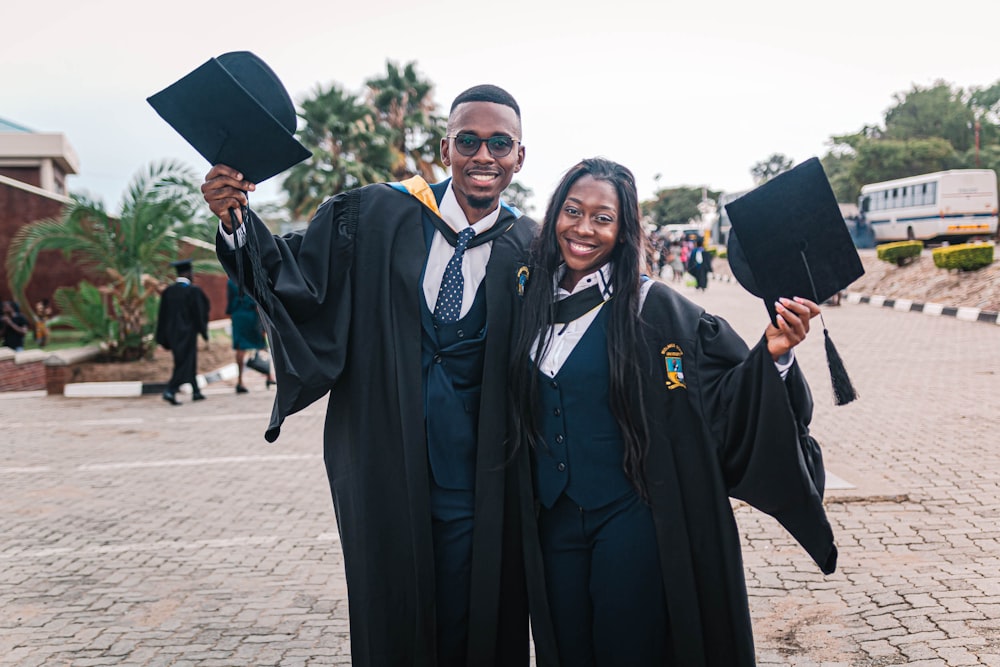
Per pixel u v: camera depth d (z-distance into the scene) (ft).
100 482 21.80
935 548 14.61
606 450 7.74
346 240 8.33
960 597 12.53
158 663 11.64
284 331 7.72
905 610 12.21
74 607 13.69
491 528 7.91
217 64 6.97
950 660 10.69
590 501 7.75
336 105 90.53
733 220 7.36
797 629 11.87
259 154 7.35
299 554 15.94
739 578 7.66
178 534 17.33
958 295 57.52
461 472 8.06
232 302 35.99
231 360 45.68
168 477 22.09
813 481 7.52
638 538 7.68
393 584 8.02
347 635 12.41
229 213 7.51
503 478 7.98
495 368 8.07
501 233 8.54
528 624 8.30
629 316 7.72
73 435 28.19
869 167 149.89
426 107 99.60
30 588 14.55
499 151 8.23
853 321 53.62
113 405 34.17
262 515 18.49
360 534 8.03
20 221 65.21
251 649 12.00
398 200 8.53
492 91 8.36
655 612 7.75
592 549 7.88
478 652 7.96
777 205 7.31
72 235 40.27
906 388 30.17
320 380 7.91
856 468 19.72
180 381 34.14
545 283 7.95
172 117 7.18
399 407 8.05
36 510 19.40
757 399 7.30
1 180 64.75
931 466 19.71
